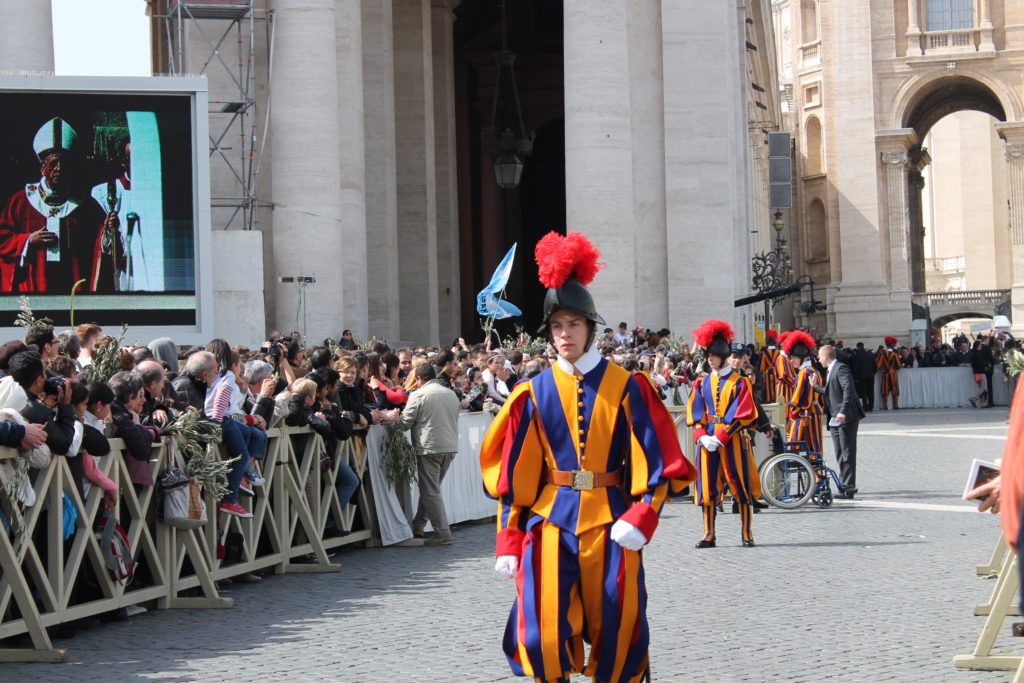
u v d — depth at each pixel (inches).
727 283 1160.2
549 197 1957.4
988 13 2508.6
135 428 391.9
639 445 243.0
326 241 956.6
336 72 987.3
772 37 2524.6
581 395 247.0
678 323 1159.6
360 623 386.9
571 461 246.1
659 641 357.1
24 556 352.5
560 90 1851.6
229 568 443.5
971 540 533.0
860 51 2544.3
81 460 370.6
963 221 3339.1
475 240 1796.3
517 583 246.1
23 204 736.3
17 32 843.4
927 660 331.9
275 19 961.5
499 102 1787.6
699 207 1162.0
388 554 527.2
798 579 453.7
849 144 2549.2
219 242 842.8
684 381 843.4
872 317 2534.5
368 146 1160.8
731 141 1228.5
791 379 826.2
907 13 2539.4
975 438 1074.7
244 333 844.6
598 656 240.8
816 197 2839.6
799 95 2869.1
